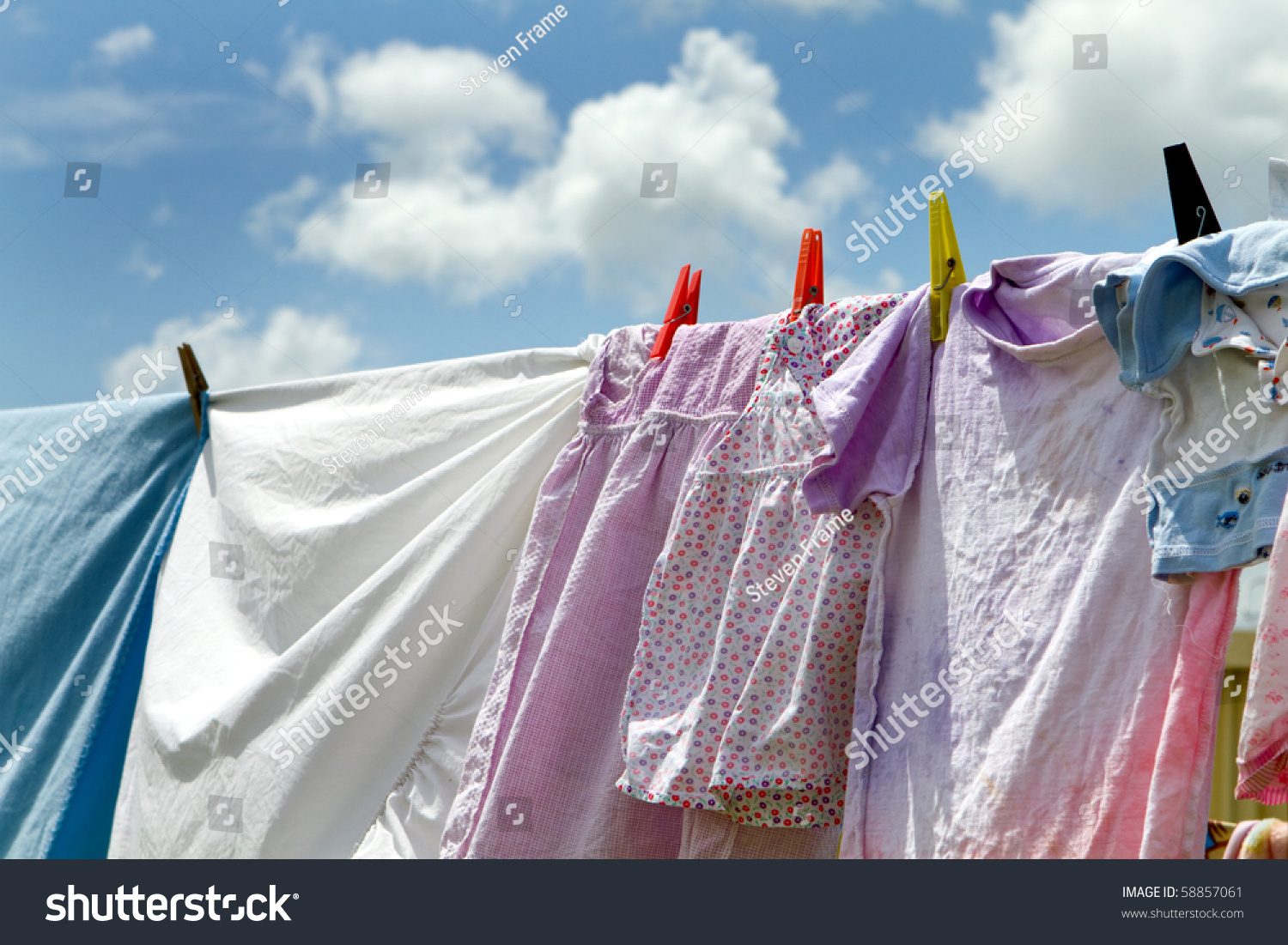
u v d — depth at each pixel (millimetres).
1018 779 1120
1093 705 1105
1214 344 1062
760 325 1580
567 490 1700
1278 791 1090
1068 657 1129
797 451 1435
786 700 1330
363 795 1745
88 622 2055
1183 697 1034
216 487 2113
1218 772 2645
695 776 1344
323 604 1936
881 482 1329
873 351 1373
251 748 1804
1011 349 1286
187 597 2031
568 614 1565
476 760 1591
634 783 1390
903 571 1339
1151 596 1109
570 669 1545
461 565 1787
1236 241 1074
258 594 1997
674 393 1631
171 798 1845
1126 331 1120
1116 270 1184
